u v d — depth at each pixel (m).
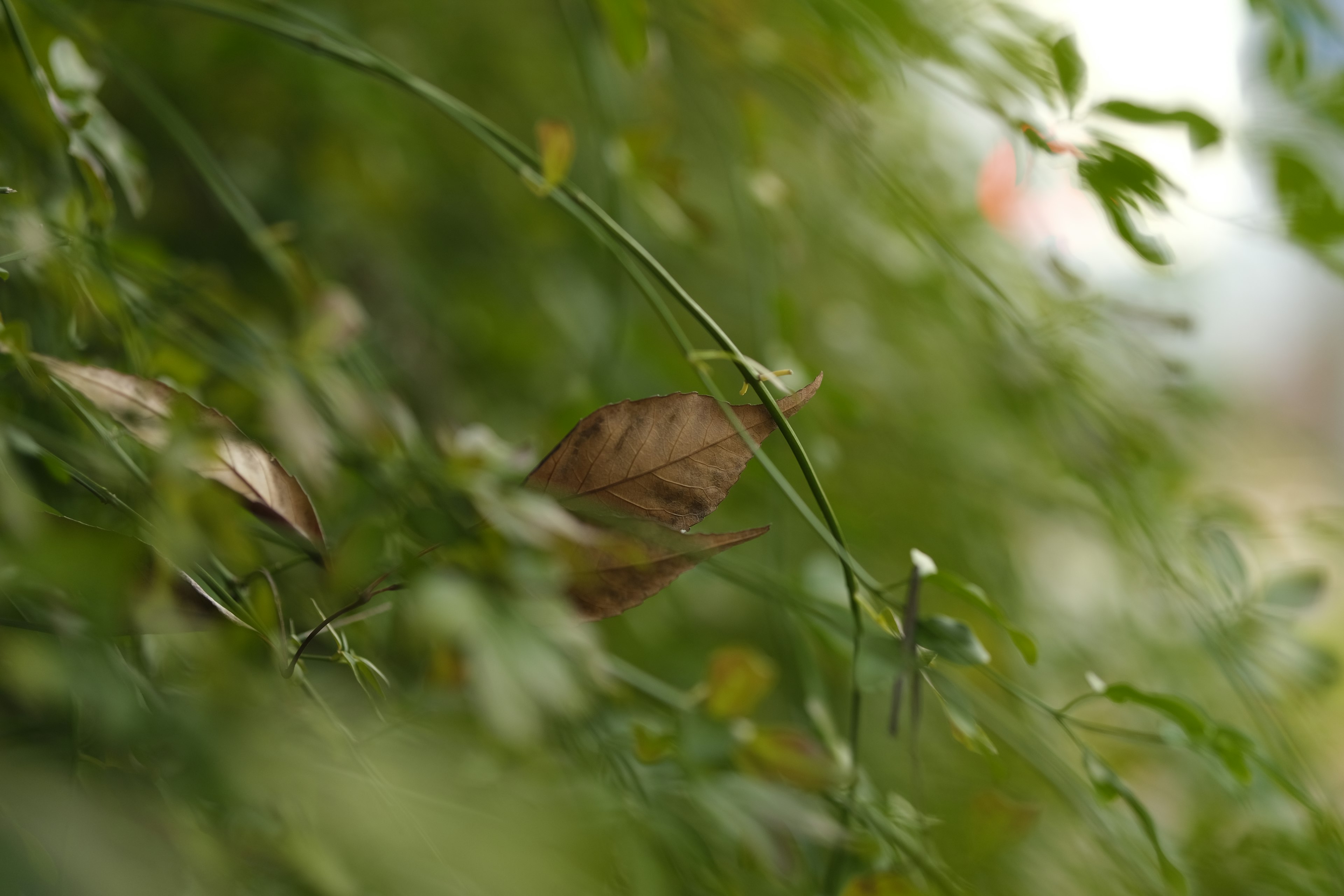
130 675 0.75
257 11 1.08
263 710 0.76
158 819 0.75
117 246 0.89
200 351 0.89
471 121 0.89
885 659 0.82
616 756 0.85
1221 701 1.39
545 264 1.41
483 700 0.72
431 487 0.83
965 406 1.63
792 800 0.83
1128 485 1.20
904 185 1.16
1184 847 0.98
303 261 0.93
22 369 0.78
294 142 1.32
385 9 1.36
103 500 0.78
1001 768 0.83
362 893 0.77
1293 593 1.10
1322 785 0.99
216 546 0.76
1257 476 1.75
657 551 0.76
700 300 1.46
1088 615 1.46
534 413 1.27
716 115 1.35
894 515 1.41
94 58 0.99
